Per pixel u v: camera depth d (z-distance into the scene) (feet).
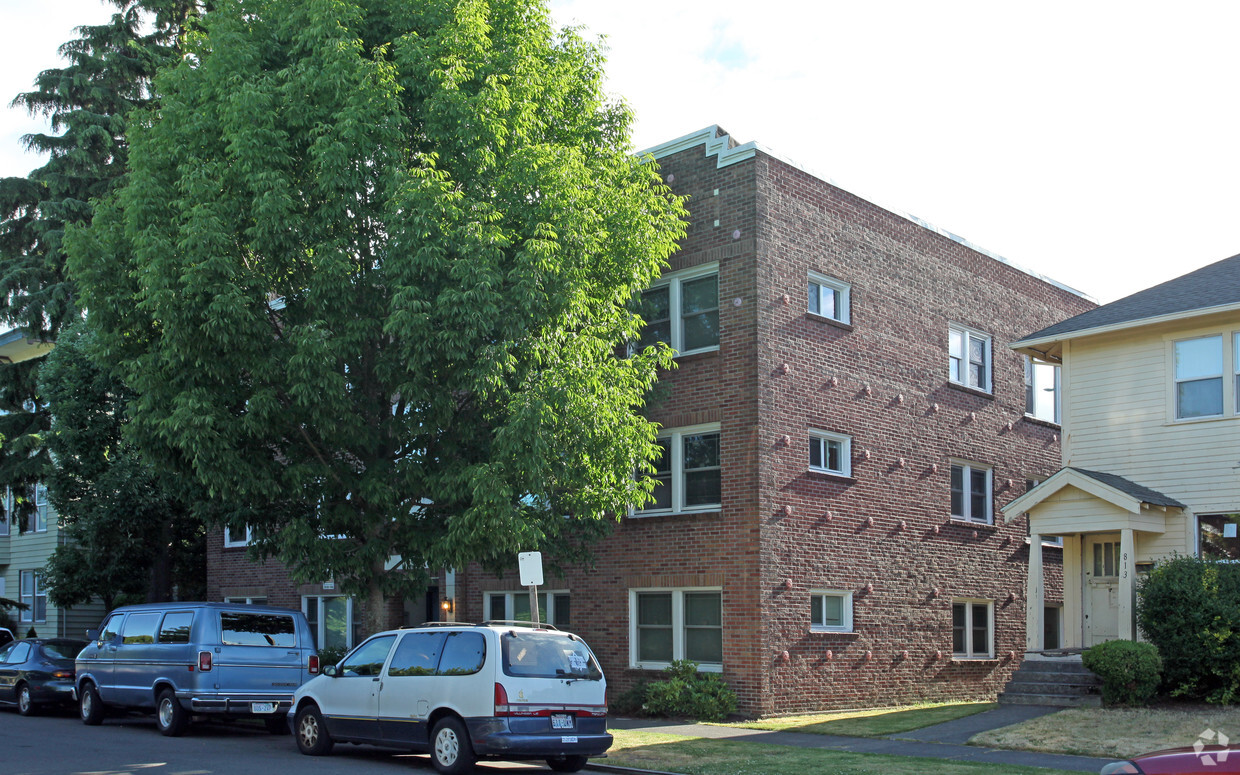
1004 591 81.87
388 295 51.80
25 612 125.70
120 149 104.78
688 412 67.36
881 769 41.73
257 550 59.26
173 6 109.29
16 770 41.81
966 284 83.35
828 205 71.31
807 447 67.10
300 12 52.60
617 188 57.77
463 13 51.98
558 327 52.19
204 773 41.06
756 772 41.32
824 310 70.54
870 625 69.56
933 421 77.82
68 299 98.78
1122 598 61.21
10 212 107.45
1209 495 62.85
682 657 66.33
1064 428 69.46
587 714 42.06
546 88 55.31
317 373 48.44
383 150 50.37
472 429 53.01
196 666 53.83
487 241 48.96
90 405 83.35
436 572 56.80
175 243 49.78
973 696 77.30
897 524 73.05
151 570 99.40
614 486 56.03
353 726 45.21
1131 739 46.98
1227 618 54.80
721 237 67.10
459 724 40.81
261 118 49.19
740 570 63.41
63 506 86.17
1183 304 64.49
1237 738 45.65
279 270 50.80
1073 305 96.48
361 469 55.52
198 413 48.16
